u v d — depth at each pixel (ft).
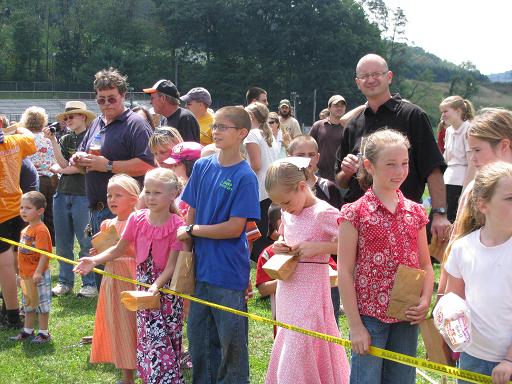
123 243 15.55
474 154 11.82
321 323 13.25
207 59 261.85
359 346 11.07
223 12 251.39
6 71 261.85
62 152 25.75
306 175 13.99
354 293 11.30
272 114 29.94
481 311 10.02
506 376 9.46
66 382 16.46
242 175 13.97
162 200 14.94
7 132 21.02
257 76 248.32
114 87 19.07
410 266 11.41
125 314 15.98
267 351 18.44
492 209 9.80
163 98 22.91
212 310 14.19
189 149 17.92
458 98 27.55
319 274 13.35
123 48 272.72
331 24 253.24
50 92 195.42
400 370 11.55
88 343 19.12
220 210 14.02
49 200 30.32
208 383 14.42
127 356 15.87
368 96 15.66
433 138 15.28
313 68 246.47
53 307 22.82
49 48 272.51
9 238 19.93
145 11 289.74
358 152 15.88
